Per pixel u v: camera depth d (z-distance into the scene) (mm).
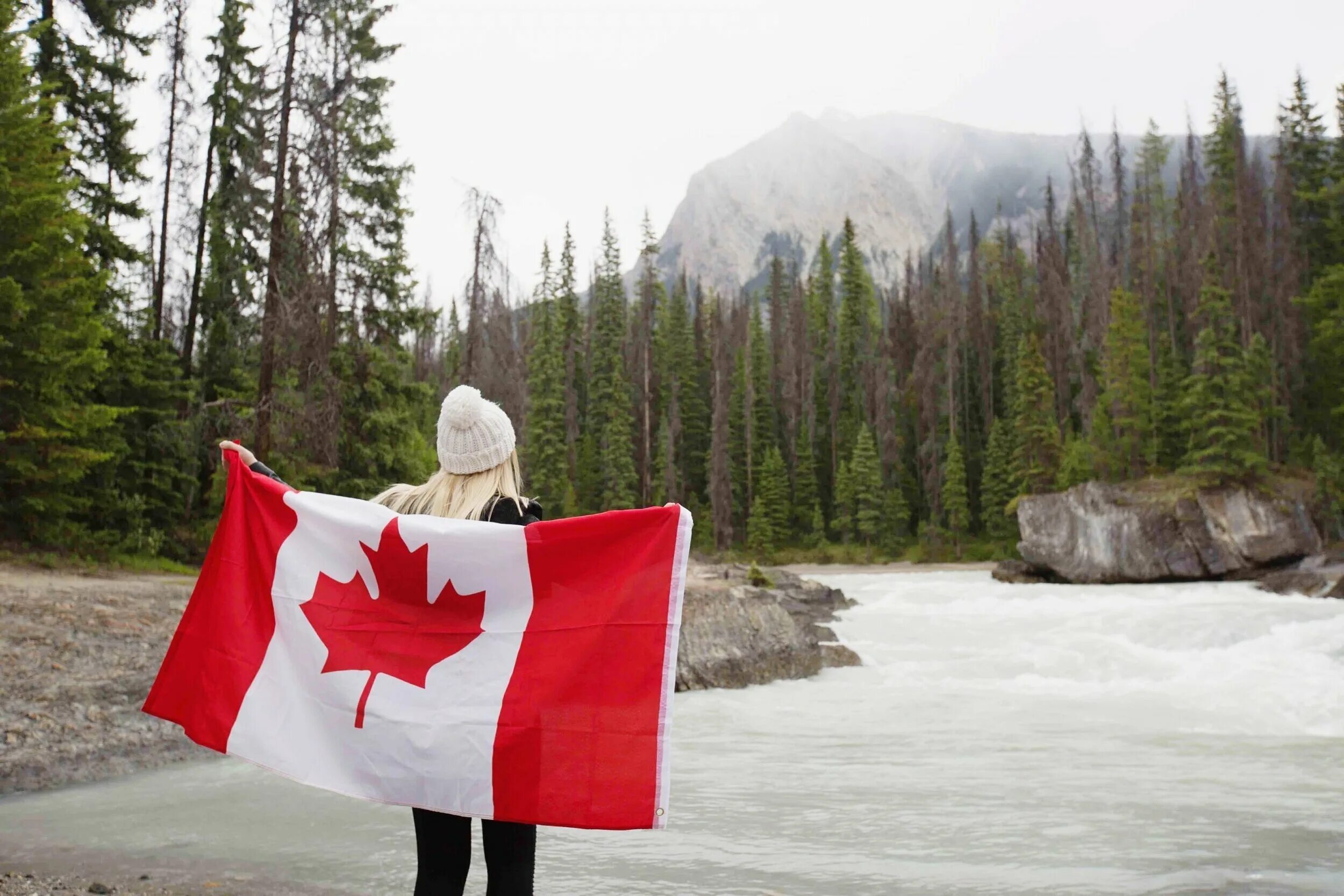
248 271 23953
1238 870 4621
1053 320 75250
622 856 4992
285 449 20828
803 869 4719
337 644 2734
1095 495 35656
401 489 2971
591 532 2693
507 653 2656
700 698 11461
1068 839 5258
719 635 12875
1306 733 8938
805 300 103125
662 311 94000
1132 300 53375
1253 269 55156
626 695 2576
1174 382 50000
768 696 11664
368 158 23703
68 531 18703
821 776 7148
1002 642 15406
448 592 2721
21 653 8844
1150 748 8242
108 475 20781
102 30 25344
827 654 13945
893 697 11539
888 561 64562
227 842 5332
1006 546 62719
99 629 9891
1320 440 43969
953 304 84625
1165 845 5117
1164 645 15305
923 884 4441
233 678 2758
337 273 21906
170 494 23078
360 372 23688
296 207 20453
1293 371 52594
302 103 20266
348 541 2812
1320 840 5207
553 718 2564
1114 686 11883
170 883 4555
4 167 17359
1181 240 64750
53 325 17094
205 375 27359
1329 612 16516
